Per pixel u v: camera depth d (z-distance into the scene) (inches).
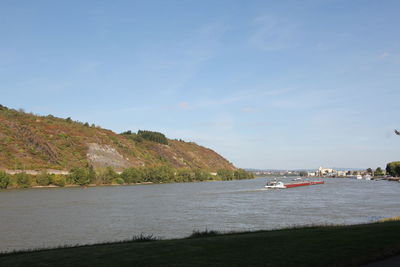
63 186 5059.1
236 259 572.7
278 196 3708.2
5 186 4429.1
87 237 1496.1
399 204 2778.1
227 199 3297.2
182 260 573.9
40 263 590.9
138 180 6353.3
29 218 2048.5
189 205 2751.0
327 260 555.8
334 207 2564.0
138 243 770.2
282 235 794.8
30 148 6013.8
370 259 561.9
